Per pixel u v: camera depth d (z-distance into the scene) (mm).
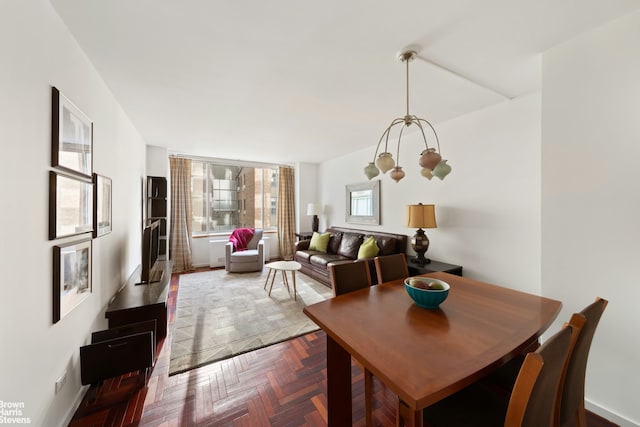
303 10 1326
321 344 2246
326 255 4371
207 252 5160
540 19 1400
